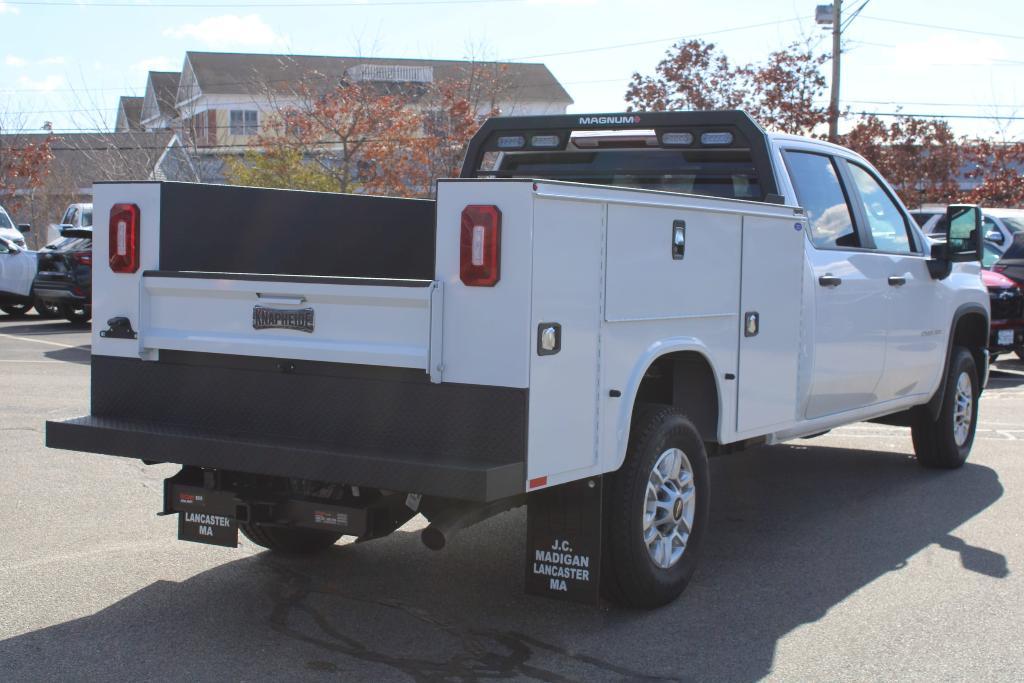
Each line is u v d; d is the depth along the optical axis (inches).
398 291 164.7
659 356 191.0
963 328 343.3
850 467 337.7
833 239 263.9
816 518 273.1
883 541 251.6
